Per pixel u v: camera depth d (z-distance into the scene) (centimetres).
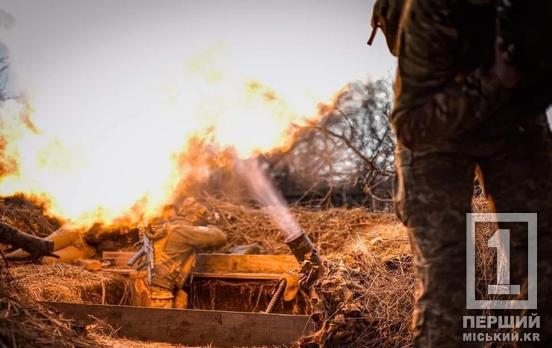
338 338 488
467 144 355
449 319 348
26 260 800
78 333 487
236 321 567
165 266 762
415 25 331
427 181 355
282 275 747
